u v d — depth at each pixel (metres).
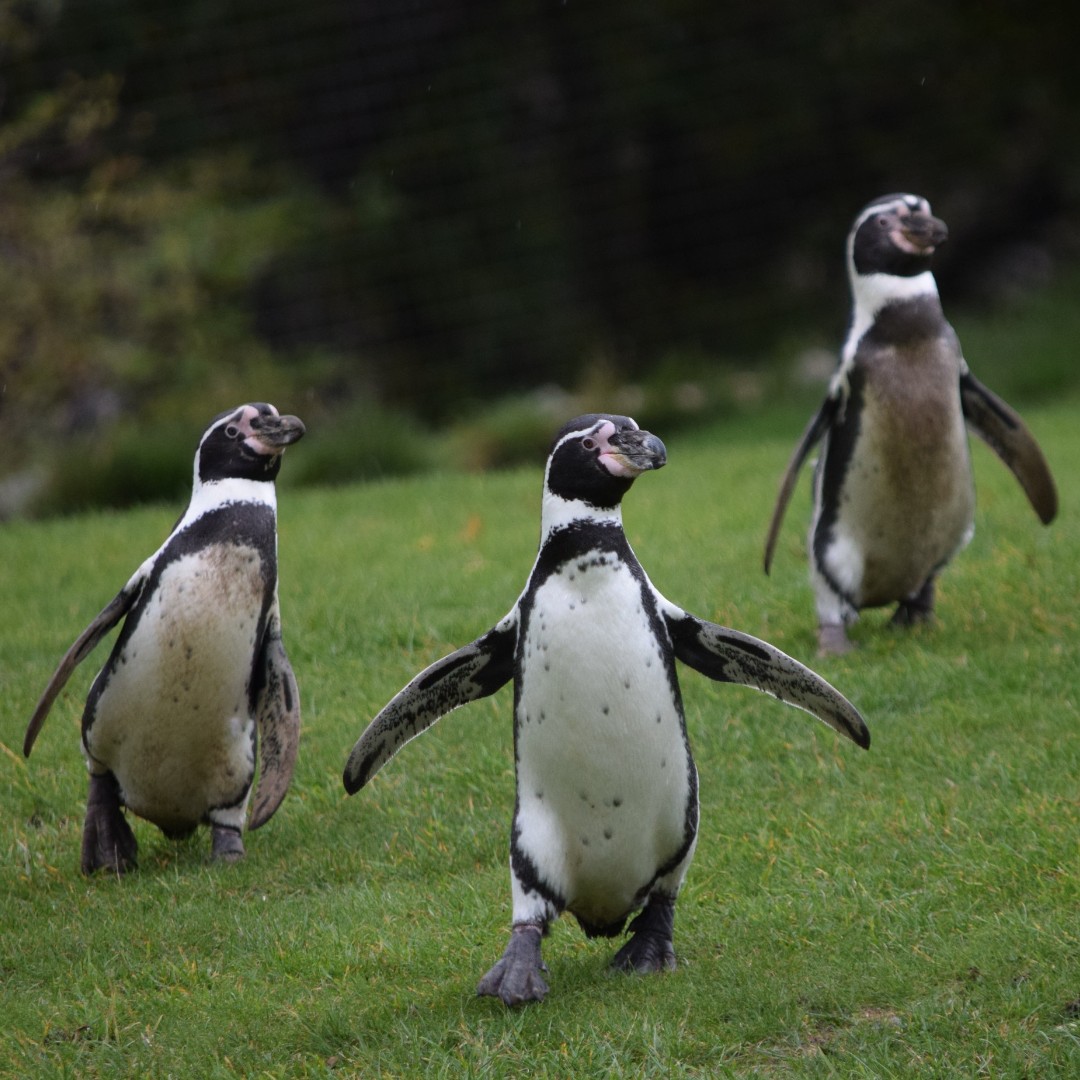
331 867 22.88
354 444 61.72
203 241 75.50
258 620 22.34
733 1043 16.58
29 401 68.00
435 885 21.95
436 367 86.75
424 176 87.81
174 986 19.16
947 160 91.31
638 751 17.02
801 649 30.16
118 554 42.25
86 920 21.19
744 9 88.31
